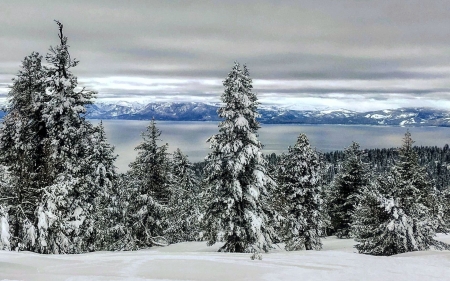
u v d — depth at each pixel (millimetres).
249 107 23703
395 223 24875
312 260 14648
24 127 21062
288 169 33125
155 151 34281
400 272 12195
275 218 25781
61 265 12492
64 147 20531
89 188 22828
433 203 38781
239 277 10922
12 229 20281
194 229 41969
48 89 20719
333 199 45062
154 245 36562
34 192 20750
